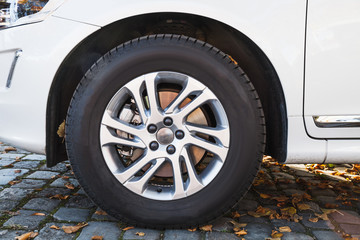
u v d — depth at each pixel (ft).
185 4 5.62
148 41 5.79
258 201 7.68
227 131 5.86
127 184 5.97
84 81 5.81
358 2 5.66
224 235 6.12
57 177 8.95
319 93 5.81
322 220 6.86
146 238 5.98
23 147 6.16
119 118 6.16
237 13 5.65
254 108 5.84
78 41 5.74
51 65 5.82
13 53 6.10
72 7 5.77
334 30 5.68
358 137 5.99
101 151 5.91
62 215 6.77
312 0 5.66
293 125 5.92
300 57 5.72
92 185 5.97
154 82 5.82
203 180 6.01
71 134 5.88
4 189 8.05
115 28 6.16
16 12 6.06
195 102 5.84
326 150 5.99
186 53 5.76
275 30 5.68
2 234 6.03
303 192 8.27
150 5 5.63
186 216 6.03
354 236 6.23
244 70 6.52
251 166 5.91
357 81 5.78
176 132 5.92
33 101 5.96
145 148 5.96
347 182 9.03
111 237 5.99
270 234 6.22
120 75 5.79
